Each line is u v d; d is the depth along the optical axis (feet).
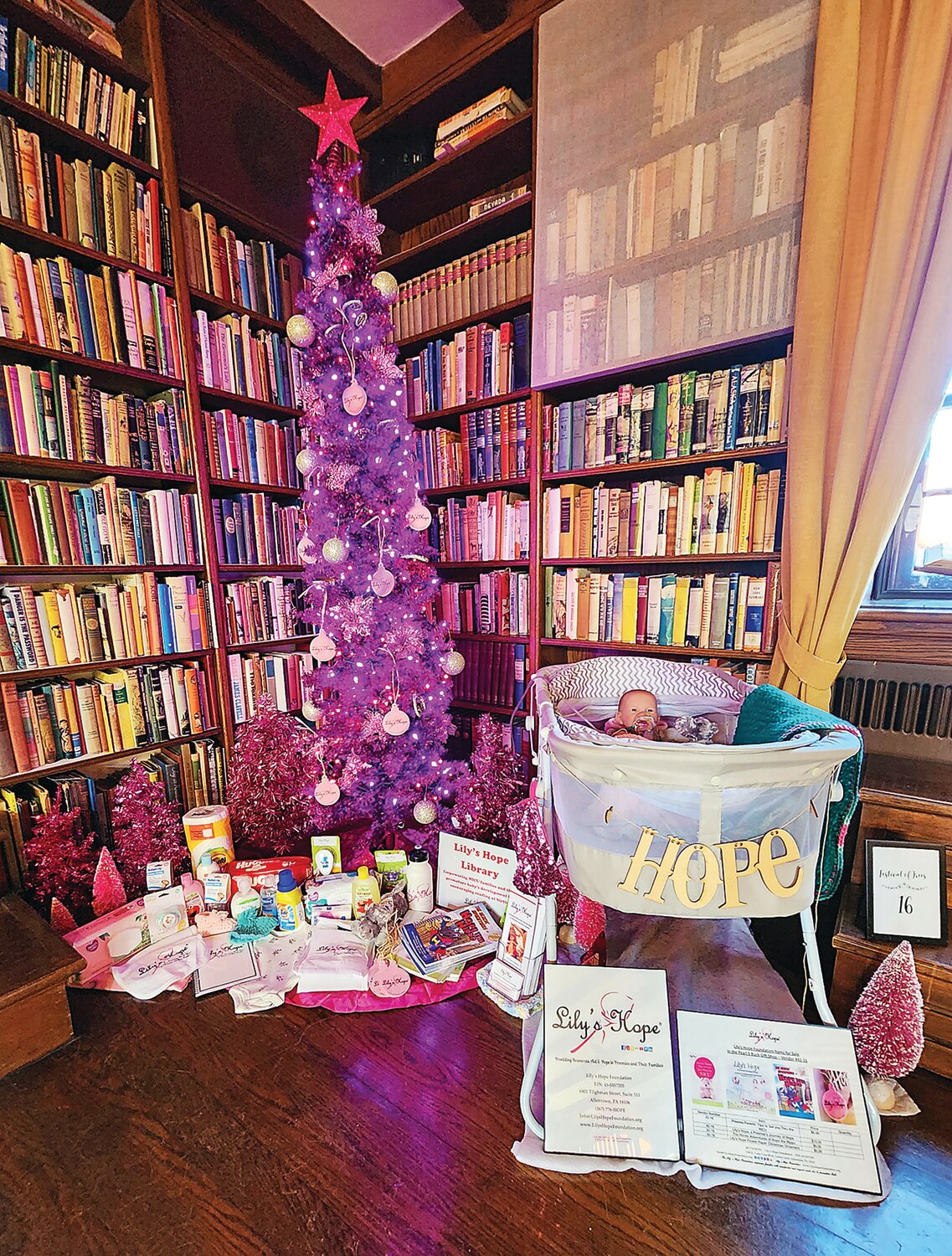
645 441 5.95
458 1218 3.03
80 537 5.77
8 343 5.05
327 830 7.06
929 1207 3.08
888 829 4.27
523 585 7.17
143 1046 4.17
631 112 5.41
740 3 4.74
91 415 5.77
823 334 4.49
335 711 6.35
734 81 4.85
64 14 5.43
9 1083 3.86
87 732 5.90
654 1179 3.24
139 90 6.02
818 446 4.59
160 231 6.14
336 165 5.66
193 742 6.92
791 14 4.53
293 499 8.00
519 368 6.75
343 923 5.29
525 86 6.89
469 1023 4.36
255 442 7.30
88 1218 3.04
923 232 4.02
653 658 5.97
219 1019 4.42
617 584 6.41
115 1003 4.60
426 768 6.62
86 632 5.84
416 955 4.83
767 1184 3.15
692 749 2.86
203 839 5.76
